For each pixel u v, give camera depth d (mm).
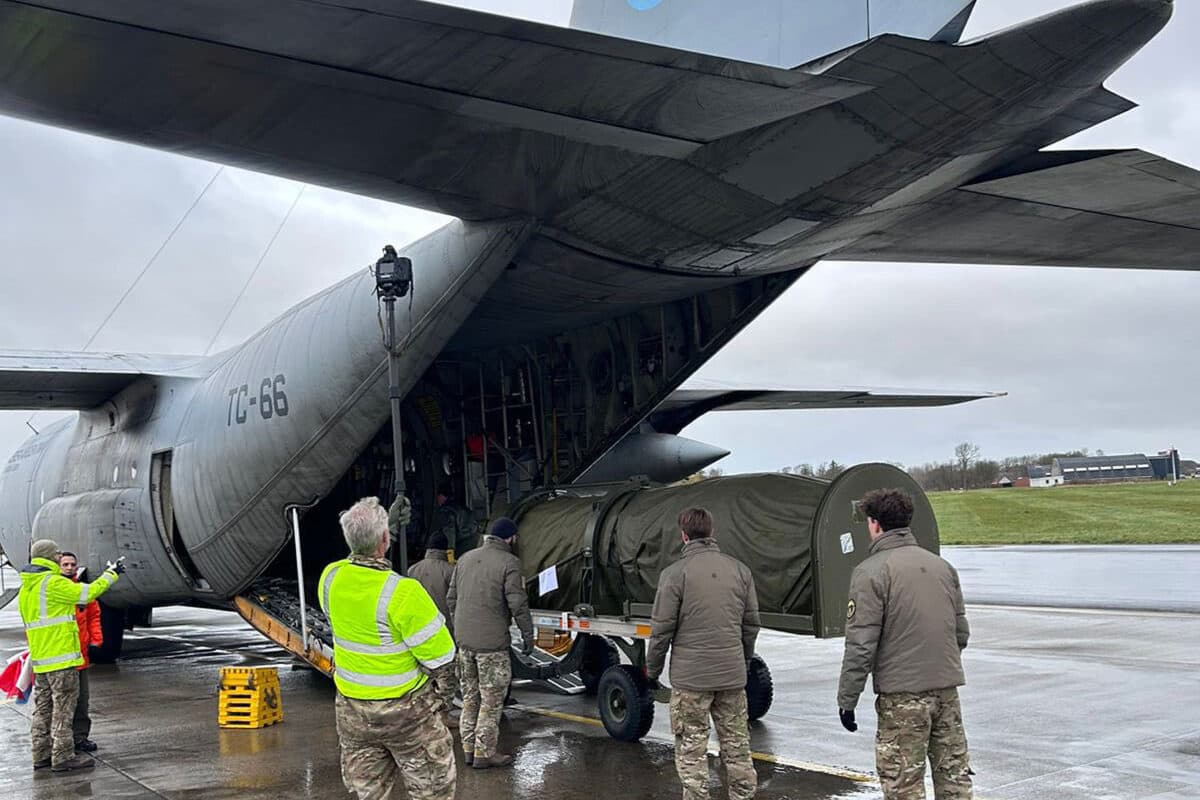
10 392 12969
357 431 9680
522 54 5051
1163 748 7062
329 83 5699
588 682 9812
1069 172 6781
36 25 5059
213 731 8727
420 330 9031
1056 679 9891
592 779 6625
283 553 13445
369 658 4273
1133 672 10242
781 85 5195
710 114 5703
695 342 10281
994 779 6277
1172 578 19734
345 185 7570
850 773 6598
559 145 6652
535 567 8977
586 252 8641
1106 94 5688
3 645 16469
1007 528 40594
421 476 12289
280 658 14062
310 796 6492
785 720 8398
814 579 6617
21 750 8391
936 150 6332
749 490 7395
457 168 7129
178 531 11820
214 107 6113
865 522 6867
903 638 4543
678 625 5406
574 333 11547
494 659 7020
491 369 12398
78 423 15203
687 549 5527
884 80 5273
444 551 8445
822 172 6719
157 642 16594
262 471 10281
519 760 7188
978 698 8969
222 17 4859
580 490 9789
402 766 4312
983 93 5504
